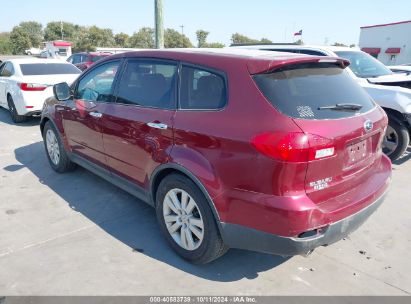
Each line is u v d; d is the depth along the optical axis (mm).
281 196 2381
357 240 3539
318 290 2814
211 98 2793
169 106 3100
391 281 2930
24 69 8680
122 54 3799
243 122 2514
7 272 2961
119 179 3857
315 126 2410
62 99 4402
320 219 2439
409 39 30609
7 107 9086
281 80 2598
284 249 2467
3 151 6328
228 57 2809
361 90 3193
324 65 2998
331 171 2541
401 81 6168
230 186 2586
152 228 3701
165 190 3146
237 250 3342
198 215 2975
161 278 2924
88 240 3459
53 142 5125
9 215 3936
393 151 5609
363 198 2736
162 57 3279
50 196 4430
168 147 3018
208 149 2697
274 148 2314
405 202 4379
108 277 2920
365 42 35031
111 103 3760
